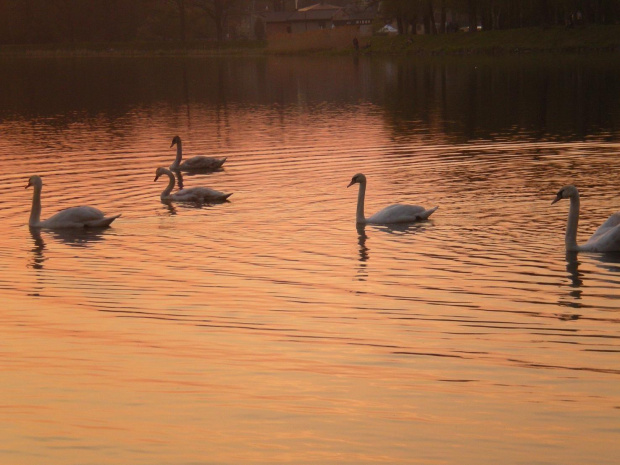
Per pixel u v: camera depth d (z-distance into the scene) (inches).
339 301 597.3
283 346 510.6
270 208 912.3
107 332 538.6
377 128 1616.6
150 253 738.8
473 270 671.1
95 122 1870.1
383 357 491.8
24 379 462.3
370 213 876.0
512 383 453.4
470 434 394.6
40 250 756.0
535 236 775.1
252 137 1537.9
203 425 404.8
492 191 973.2
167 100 2432.3
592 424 404.2
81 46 6033.5
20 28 6397.6
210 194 952.3
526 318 558.6
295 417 413.7
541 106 1934.1
